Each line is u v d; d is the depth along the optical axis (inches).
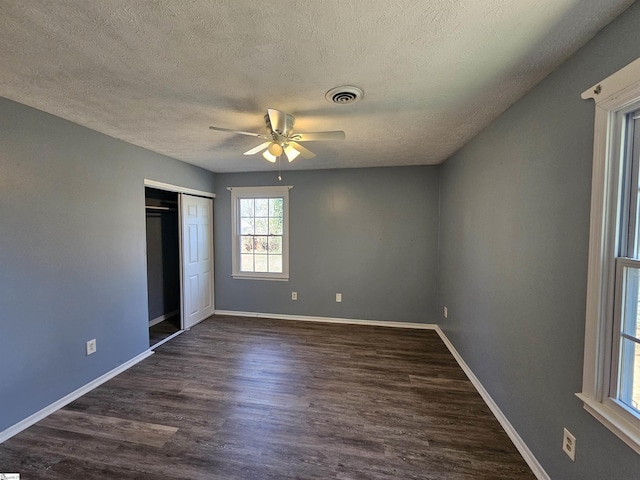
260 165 163.5
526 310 72.2
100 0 42.7
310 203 176.7
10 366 79.3
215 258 189.6
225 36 51.5
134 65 61.4
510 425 79.6
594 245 50.4
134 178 122.5
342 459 72.2
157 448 75.4
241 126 98.9
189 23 48.0
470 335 111.3
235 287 188.5
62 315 93.2
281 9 44.7
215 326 168.1
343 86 70.0
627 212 47.8
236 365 121.4
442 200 156.0
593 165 50.5
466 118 90.0
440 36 51.4
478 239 103.5
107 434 80.4
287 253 180.9
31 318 84.3
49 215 88.9
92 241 103.5
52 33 50.7
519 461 71.6
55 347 91.0
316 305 179.3
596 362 50.7
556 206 61.0
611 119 47.8
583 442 53.6
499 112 85.2
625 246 48.2
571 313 56.6
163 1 42.9
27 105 81.8
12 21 47.2
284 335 154.8
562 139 59.2
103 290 108.3
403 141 115.4
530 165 70.6
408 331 161.9
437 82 67.9
